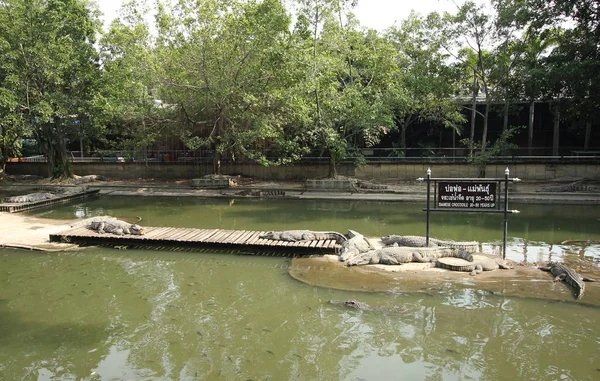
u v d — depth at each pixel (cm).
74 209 1986
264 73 2288
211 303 909
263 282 1021
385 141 3278
